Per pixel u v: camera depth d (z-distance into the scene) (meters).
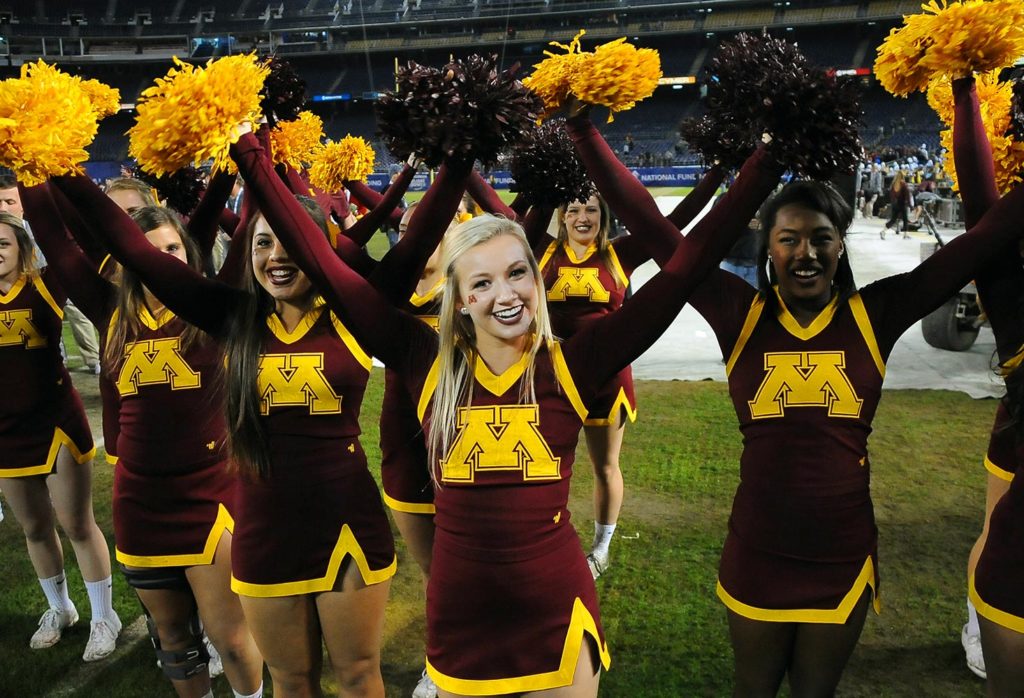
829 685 2.27
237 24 46.19
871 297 2.23
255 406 2.36
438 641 2.05
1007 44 2.17
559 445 2.02
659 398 6.78
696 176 30.89
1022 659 2.08
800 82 1.76
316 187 4.57
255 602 2.41
